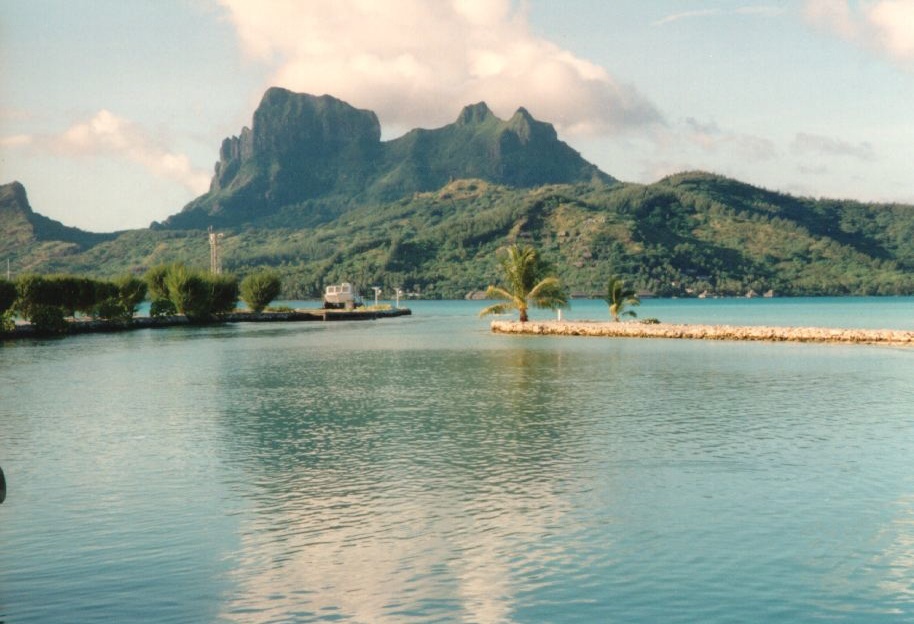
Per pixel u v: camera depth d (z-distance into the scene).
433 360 56.41
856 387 38.84
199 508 17.73
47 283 100.75
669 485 19.45
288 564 14.16
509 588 12.99
